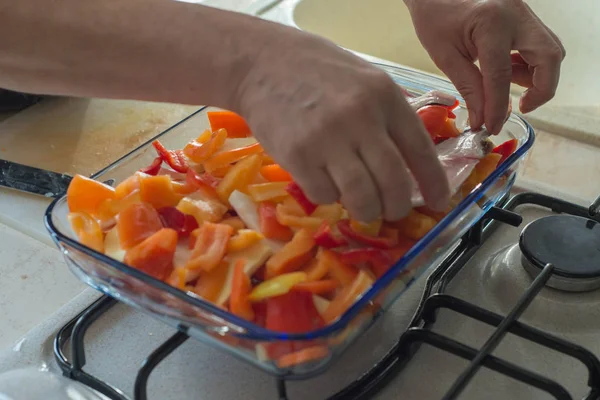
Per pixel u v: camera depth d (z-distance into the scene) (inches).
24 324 23.4
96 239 20.7
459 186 22.0
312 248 19.6
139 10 18.5
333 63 16.8
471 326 22.1
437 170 17.5
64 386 20.1
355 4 44.5
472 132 23.9
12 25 18.4
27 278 25.4
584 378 20.2
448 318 22.4
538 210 27.1
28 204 29.2
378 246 19.7
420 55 44.8
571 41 43.2
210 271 19.4
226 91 18.0
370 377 19.9
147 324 22.9
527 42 23.5
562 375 20.3
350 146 16.1
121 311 23.3
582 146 31.5
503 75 23.0
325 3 44.1
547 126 32.6
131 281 18.8
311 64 16.9
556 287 22.9
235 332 17.2
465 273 24.4
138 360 21.5
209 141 24.0
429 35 25.1
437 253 21.1
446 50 24.7
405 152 17.3
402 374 20.4
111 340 22.3
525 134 25.1
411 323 21.5
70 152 33.4
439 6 24.5
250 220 20.9
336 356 17.6
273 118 16.8
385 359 20.4
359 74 16.6
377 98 16.3
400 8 44.4
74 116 36.5
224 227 19.9
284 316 18.2
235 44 17.7
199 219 21.1
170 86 18.6
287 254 19.4
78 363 20.7
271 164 23.0
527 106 24.5
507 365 18.5
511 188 28.4
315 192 16.8
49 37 18.5
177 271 19.2
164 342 20.6
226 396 20.3
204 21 18.2
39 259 26.3
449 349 19.6
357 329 18.1
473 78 24.2
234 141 24.5
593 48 42.3
